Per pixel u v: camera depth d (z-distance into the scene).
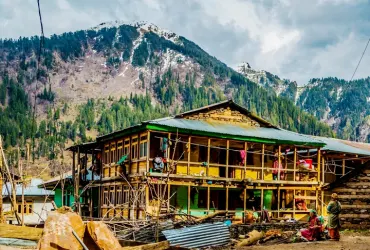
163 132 35.59
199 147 38.56
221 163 39.56
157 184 35.94
